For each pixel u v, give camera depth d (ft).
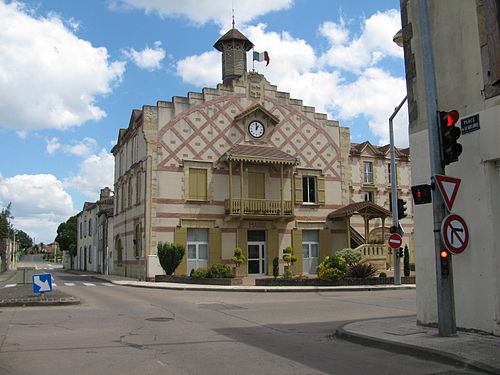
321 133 106.93
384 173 119.03
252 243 97.81
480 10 29.96
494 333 27.94
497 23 28.32
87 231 173.88
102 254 140.97
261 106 99.50
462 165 30.50
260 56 106.11
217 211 94.58
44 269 204.64
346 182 107.76
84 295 61.05
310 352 26.40
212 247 93.25
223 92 98.58
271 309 46.60
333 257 76.54
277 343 29.09
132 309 45.93
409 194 120.47
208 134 96.12
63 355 25.12
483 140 29.27
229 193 94.63
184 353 25.86
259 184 98.89
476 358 22.75
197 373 21.58
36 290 49.52
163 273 89.92
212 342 29.22
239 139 98.53
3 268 180.34
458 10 31.53
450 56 31.91
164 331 33.14
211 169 95.35
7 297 51.96
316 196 104.37
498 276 28.19
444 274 28.37
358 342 29.04
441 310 28.37
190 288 72.13
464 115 30.66
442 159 28.50
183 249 86.84
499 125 28.37
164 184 91.66
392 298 57.57
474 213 29.58
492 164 29.12
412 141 34.45
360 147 118.52
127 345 27.96
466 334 28.68
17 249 349.20
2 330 33.09
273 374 21.50
